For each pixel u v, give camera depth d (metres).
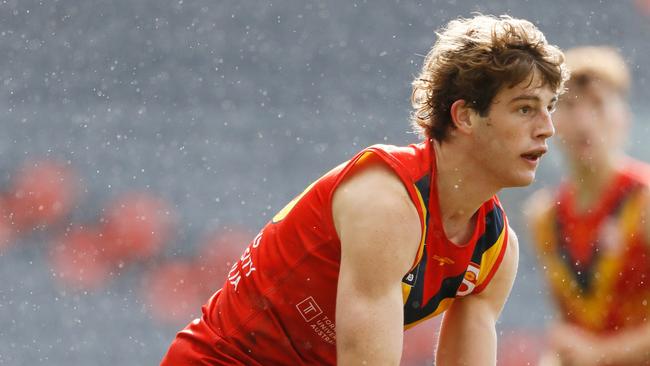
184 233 44.50
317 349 9.88
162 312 40.88
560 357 13.88
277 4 57.28
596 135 13.13
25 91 52.12
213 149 49.69
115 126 50.44
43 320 40.22
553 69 8.80
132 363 39.38
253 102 53.09
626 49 57.34
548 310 39.66
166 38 55.47
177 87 53.41
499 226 9.70
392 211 8.65
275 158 49.75
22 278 41.38
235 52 55.53
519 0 58.41
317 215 9.29
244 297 9.95
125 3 56.47
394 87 54.69
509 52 8.71
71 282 41.62
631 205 13.17
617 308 13.40
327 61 55.66
